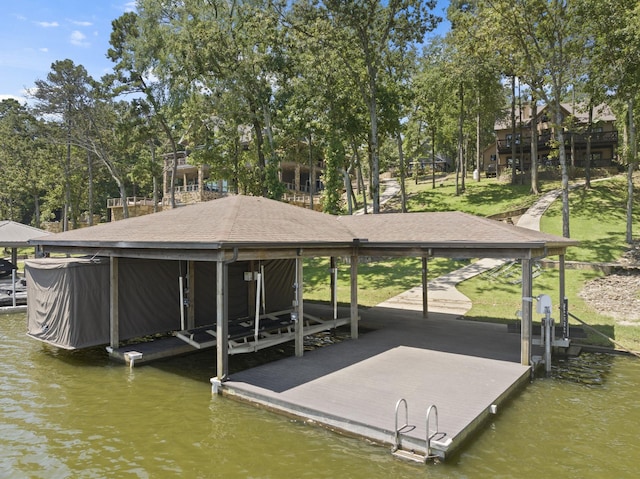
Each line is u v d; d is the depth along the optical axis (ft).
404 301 59.98
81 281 36.35
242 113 93.09
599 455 20.27
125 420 24.34
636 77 66.64
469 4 95.45
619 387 29.45
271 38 84.84
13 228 77.71
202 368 34.09
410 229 42.19
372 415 22.43
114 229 39.70
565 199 72.79
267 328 39.47
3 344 41.83
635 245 72.59
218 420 24.21
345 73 89.71
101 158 131.85
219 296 28.63
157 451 20.77
